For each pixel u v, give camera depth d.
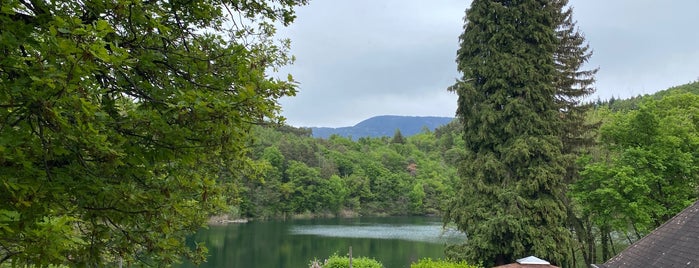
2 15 2.75
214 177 5.93
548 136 20.48
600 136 20.83
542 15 21.69
